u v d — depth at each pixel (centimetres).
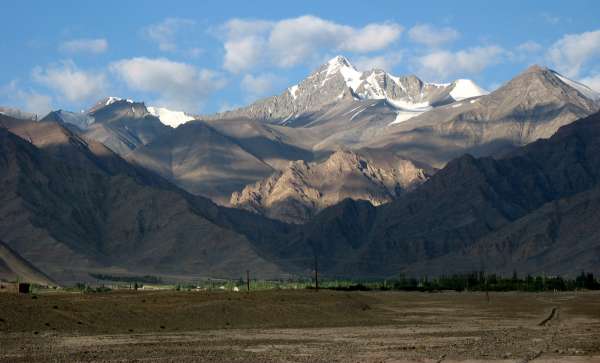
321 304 14300
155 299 13400
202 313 12206
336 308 14175
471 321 13275
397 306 17462
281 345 9175
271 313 12862
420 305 18000
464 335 10512
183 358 7931
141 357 8000
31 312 10731
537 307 17062
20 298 11800
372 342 9550
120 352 8375
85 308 11556
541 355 8119
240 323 12112
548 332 10862
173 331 10938
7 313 10506
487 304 18275
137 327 11119
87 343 9219
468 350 8575
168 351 8500
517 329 11469
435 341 9675
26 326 10300
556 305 17700
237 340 9725
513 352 8356
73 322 10812
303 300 14450
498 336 10300
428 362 7650
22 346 8844
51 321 10650
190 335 10325
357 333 10819
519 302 19025
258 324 12144
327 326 12081
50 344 9069
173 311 12038
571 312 15438
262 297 14188
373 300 18925
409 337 10238
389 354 8269
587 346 8888
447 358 7944
